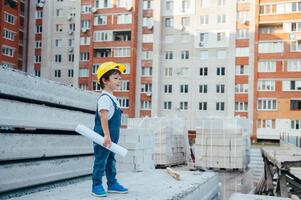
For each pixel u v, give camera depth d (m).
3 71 3.54
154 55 44.88
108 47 46.12
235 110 41.78
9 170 3.57
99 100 3.64
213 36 43.41
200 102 43.22
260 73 41.19
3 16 46.31
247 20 42.31
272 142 40.06
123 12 45.84
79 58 47.81
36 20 50.66
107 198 3.55
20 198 3.47
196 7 44.38
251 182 12.17
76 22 48.03
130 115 44.44
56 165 4.45
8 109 3.58
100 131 3.66
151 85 44.81
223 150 10.62
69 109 5.00
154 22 45.19
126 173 5.91
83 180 5.05
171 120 12.12
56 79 49.53
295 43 40.56
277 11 41.56
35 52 50.59
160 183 4.75
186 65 44.22
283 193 7.59
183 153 12.54
